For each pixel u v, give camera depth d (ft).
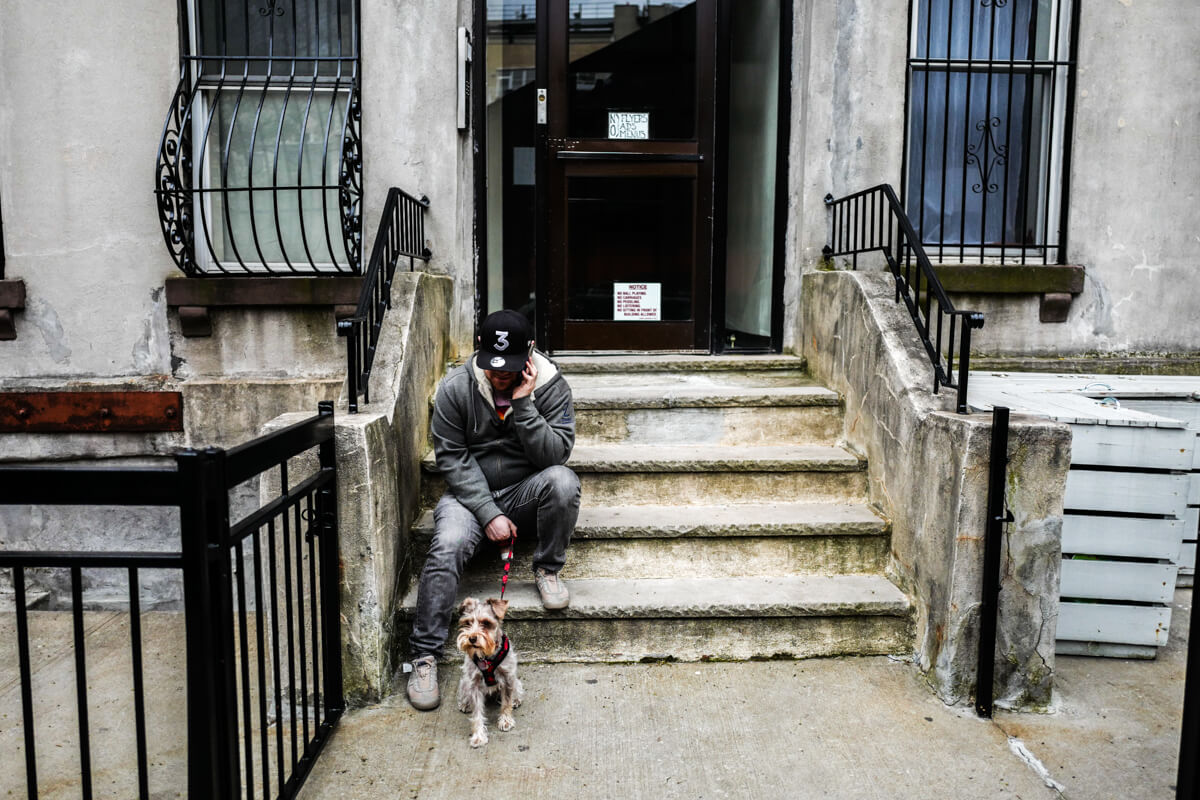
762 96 16.07
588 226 16.05
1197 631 6.55
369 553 9.33
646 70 15.80
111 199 13.51
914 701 9.64
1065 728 9.16
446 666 10.44
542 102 15.65
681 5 15.72
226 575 6.25
